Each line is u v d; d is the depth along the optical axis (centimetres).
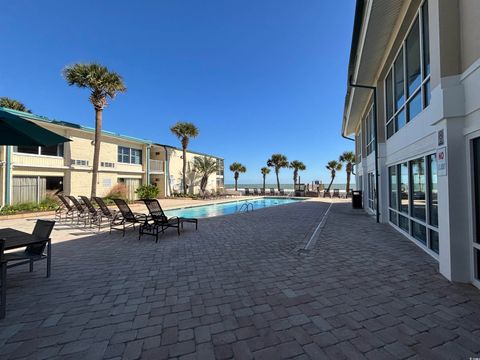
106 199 1678
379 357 212
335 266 458
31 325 266
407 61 650
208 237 733
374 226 882
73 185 1741
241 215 1255
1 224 987
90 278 408
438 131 399
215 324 268
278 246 619
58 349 226
